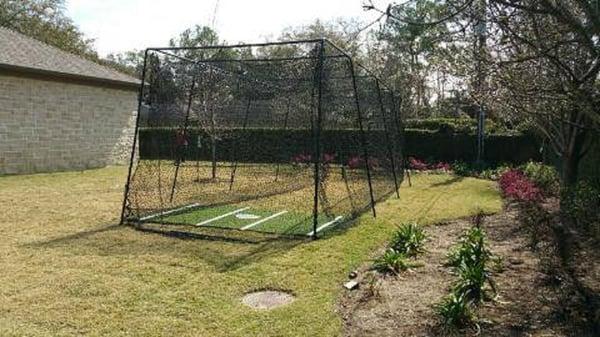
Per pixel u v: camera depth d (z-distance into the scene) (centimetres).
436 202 992
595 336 364
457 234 716
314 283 479
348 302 436
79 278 478
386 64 2353
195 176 1336
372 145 1083
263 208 908
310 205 933
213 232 682
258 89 1241
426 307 421
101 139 1619
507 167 1565
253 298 442
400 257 538
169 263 532
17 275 483
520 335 367
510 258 571
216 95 1270
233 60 879
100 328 370
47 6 3234
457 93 1180
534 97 424
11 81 1318
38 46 1589
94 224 718
